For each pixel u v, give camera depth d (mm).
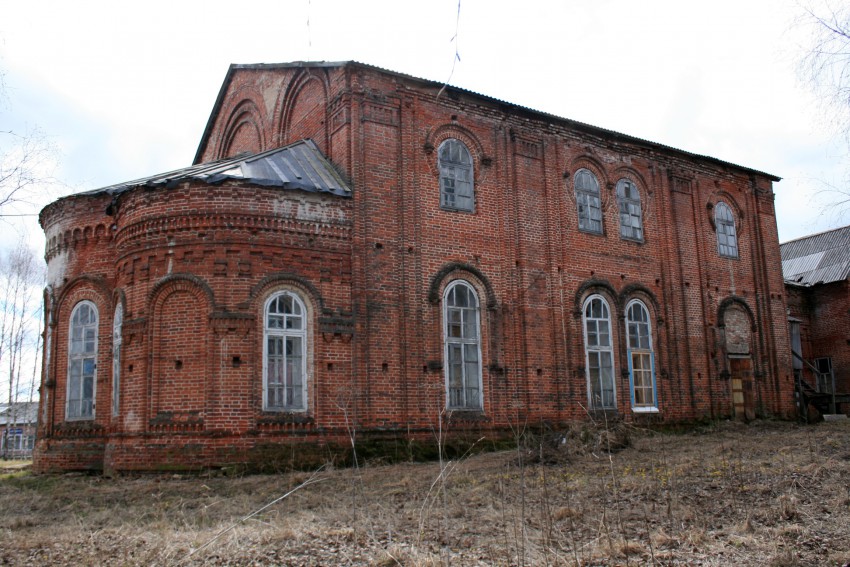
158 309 17688
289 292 18141
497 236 21734
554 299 22438
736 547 9484
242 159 20188
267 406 17484
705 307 26562
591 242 23859
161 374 17391
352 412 18234
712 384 26062
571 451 17328
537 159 23109
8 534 10938
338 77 20484
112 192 20359
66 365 20516
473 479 14664
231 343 17266
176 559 9273
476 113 22031
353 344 18562
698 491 12547
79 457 19578
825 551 9227
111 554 9625
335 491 14125
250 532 10461
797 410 29047
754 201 29359
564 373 22219
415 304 19750
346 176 19578
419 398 19328
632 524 10664
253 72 25875
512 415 20922
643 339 24656
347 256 18953
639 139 25469
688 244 26656
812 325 34969
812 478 13188
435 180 20828
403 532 10461
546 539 9852
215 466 16719
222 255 17609
